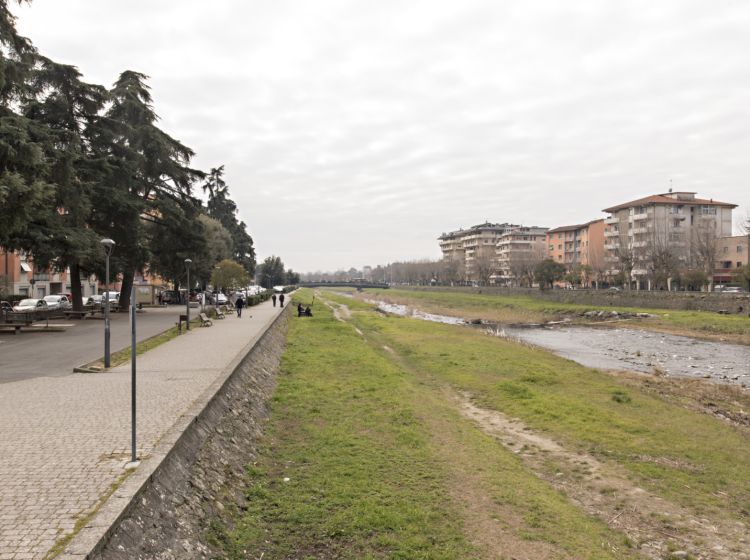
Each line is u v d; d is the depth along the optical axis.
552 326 54.12
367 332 40.56
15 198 20.55
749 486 11.05
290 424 13.68
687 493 10.60
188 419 9.49
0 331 25.94
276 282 138.50
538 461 12.21
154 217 42.16
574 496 10.36
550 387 19.98
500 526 8.40
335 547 7.56
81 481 6.79
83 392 12.30
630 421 15.41
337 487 9.56
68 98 33.47
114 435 8.75
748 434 14.92
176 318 36.72
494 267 127.62
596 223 111.69
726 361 30.42
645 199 94.06
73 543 5.08
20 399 11.56
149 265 51.22
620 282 82.25
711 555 8.27
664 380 23.34
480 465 11.09
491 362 24.83
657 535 8.86
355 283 169.75
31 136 26.66
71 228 30.27
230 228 83.69
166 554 6.03
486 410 16.64
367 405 15.44
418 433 12.86
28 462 7.50
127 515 5.97
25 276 57.91
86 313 35.25
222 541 7.24
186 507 7.22
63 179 27.75
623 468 11.83
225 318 38.84
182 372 15.17
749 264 60.12
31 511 5.92
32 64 25.08
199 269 54.59
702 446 13.42
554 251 129.38
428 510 8.77
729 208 91.69
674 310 59.94
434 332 39.41
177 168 41.66
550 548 7.83
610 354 33.31
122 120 38.47
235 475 9.48
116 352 19.38
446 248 198.88
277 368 21.45
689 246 72.50
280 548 7.51
